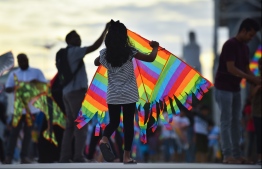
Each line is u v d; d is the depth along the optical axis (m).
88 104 17.62
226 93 18.83
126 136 16.14
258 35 39.62
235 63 18.86
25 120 23.23
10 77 23.28
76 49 19.69
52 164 16.97
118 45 15.89
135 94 16.02
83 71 19.83
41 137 22.41
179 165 15.89
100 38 19.16
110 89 16.00
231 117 19.09
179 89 17.42
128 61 16.00
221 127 18.89
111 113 16.09
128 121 16.06
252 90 21.31
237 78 18.89
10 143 23.41
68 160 20.30
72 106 19.81
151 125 17.45
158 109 17.47
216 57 41.44
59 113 22.09
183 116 35.66
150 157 39.31
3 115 26.75
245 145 29.70
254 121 21.08
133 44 17.38
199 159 33.94
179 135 35.66
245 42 19.05
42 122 22.41
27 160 23.45
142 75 17.50
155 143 39.38
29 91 23.00
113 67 15.96
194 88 17.39
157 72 17.42
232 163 18.75
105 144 15.90
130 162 16.31
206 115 34.12
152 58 15.97
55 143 21.86
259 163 20.80
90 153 23.25
